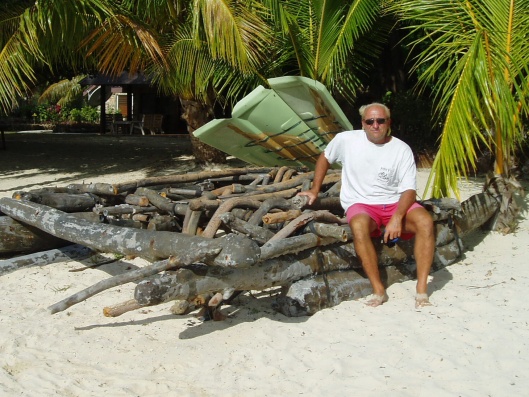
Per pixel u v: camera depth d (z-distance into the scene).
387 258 5.63
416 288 5.31
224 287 4.58
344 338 4.61
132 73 12.09
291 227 5.12
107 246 5.29
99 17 10.19
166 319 5.19
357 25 10.03
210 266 4.52
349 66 11.30
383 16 10.61
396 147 5.33
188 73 11.23
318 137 8.35
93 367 4.36
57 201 6.70
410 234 5.41
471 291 5.52
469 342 4.48
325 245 5.33
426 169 13.51
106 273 6.46
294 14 10.44
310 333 4.73
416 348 4.39
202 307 5.11
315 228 5.11
